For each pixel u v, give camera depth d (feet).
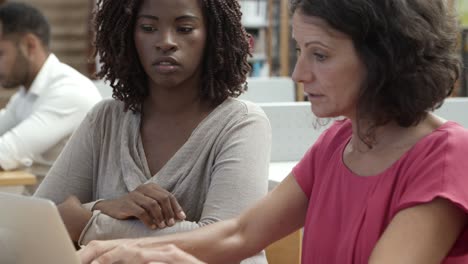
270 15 20.81
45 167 10.11
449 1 4.51
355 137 4.65
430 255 4.05
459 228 4.12
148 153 6.36
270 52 20.84
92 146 6.52
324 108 4.39
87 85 10.34
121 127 6.46
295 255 7.18
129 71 6.38
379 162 4.46
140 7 6.21
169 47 6.10
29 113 10.50
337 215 4.64
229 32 6.34
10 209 4.10
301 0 4.31
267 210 5.21
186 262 4.60
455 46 4.28
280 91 14.78
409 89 4.19
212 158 6.20
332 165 4.79
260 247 5.24
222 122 6.26
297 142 9.47
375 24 4.14
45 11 22.85
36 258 4.09
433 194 4.07
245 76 6.52
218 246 5.20
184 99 6.34
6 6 10.70
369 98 4.25
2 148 9.77
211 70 6.33
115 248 4.76
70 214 6.17
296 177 5.16
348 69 4.25
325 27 4.22
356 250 4.41
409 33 4.11
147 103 6.48
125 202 6.01
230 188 6.01
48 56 10.55
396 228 4.13
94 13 6.63
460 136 4.26
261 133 6.30
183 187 6.17
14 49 10.37
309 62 4.36
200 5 6.22
